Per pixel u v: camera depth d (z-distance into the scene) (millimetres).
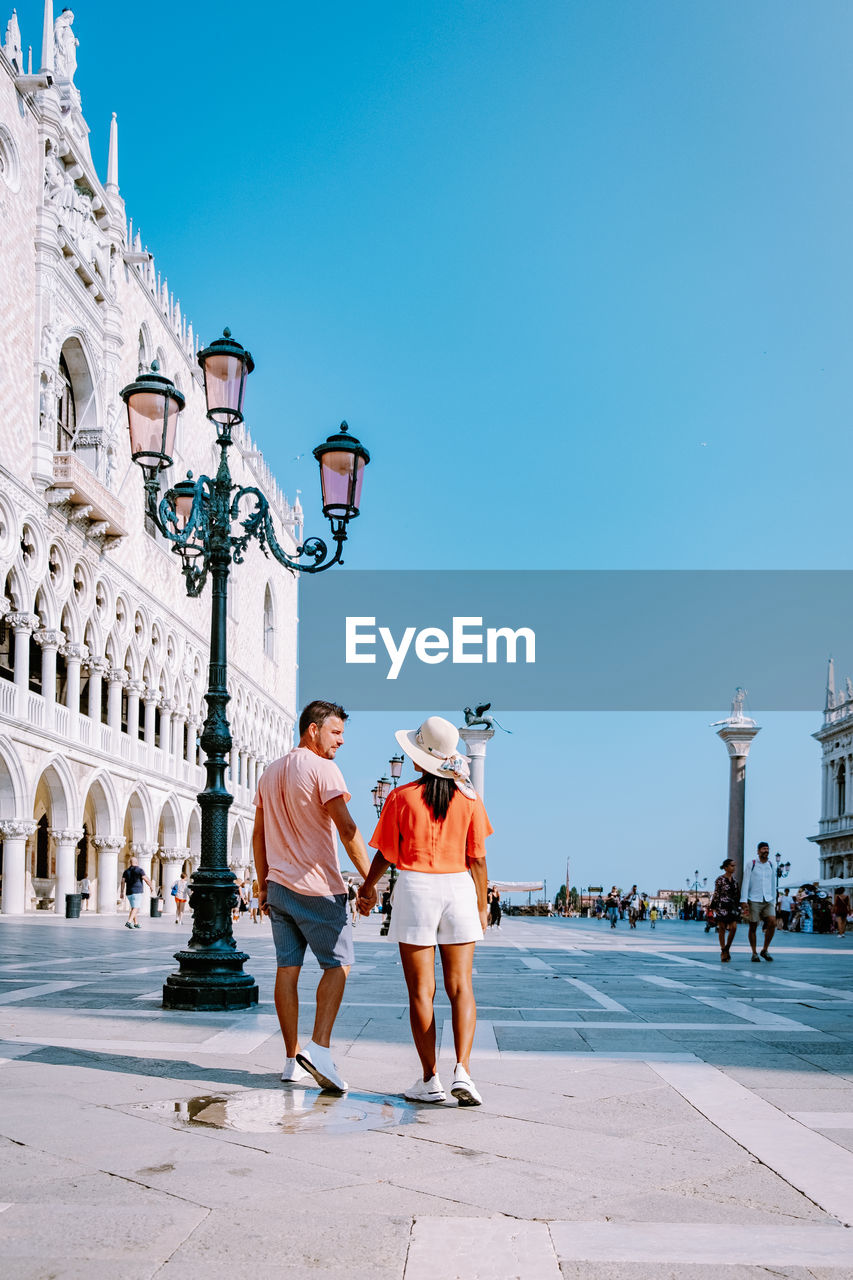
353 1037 7742
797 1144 4750
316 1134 4750
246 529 11250
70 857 35344
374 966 15719
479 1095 5570
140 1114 5082
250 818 63156
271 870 6117
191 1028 8031
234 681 59125
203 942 9680
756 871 18500
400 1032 8055
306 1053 5660
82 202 37031
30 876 39312
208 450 53344
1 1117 4977
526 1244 3422
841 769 87125
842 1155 4570
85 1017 8609
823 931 42688
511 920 71812
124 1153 4383
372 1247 3365
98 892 39375
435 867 5688
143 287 43562
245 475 61125
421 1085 5523
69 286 35625
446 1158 4402
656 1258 3324
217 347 10695
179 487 12117
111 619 39281
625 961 18422
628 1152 4578
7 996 10148
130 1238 3404
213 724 10273
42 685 33750
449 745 5859
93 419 38438
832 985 13258
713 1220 3707
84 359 37812
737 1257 3342
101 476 38312
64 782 34875
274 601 70250
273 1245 3365
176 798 47688
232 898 9930
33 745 32219
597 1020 9117
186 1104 5316
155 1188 3926
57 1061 6441
